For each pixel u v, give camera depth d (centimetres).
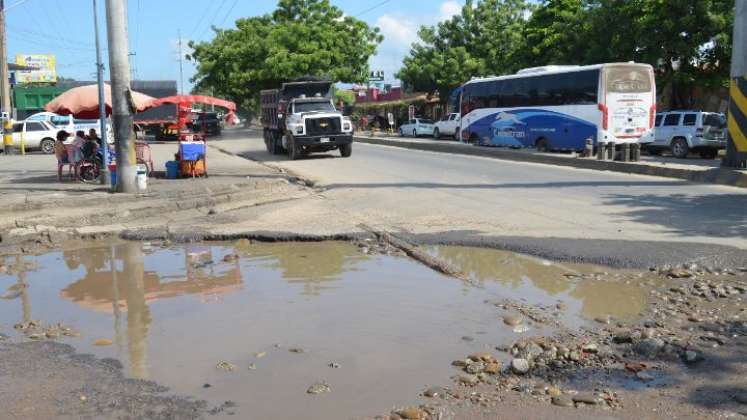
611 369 453
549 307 600
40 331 573
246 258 851
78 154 1584
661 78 2627
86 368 479
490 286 678
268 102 2873
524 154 2377
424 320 576
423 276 729
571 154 2347
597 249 797
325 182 1633
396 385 437
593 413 386
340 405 407
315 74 4544
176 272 787
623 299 614
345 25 4772
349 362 481
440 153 2786
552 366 461
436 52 4728
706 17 2378
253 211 1212
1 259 884
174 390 435
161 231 1014
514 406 399
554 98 2486
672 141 2342
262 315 605
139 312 629
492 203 1208
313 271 769
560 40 3203
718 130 2256
